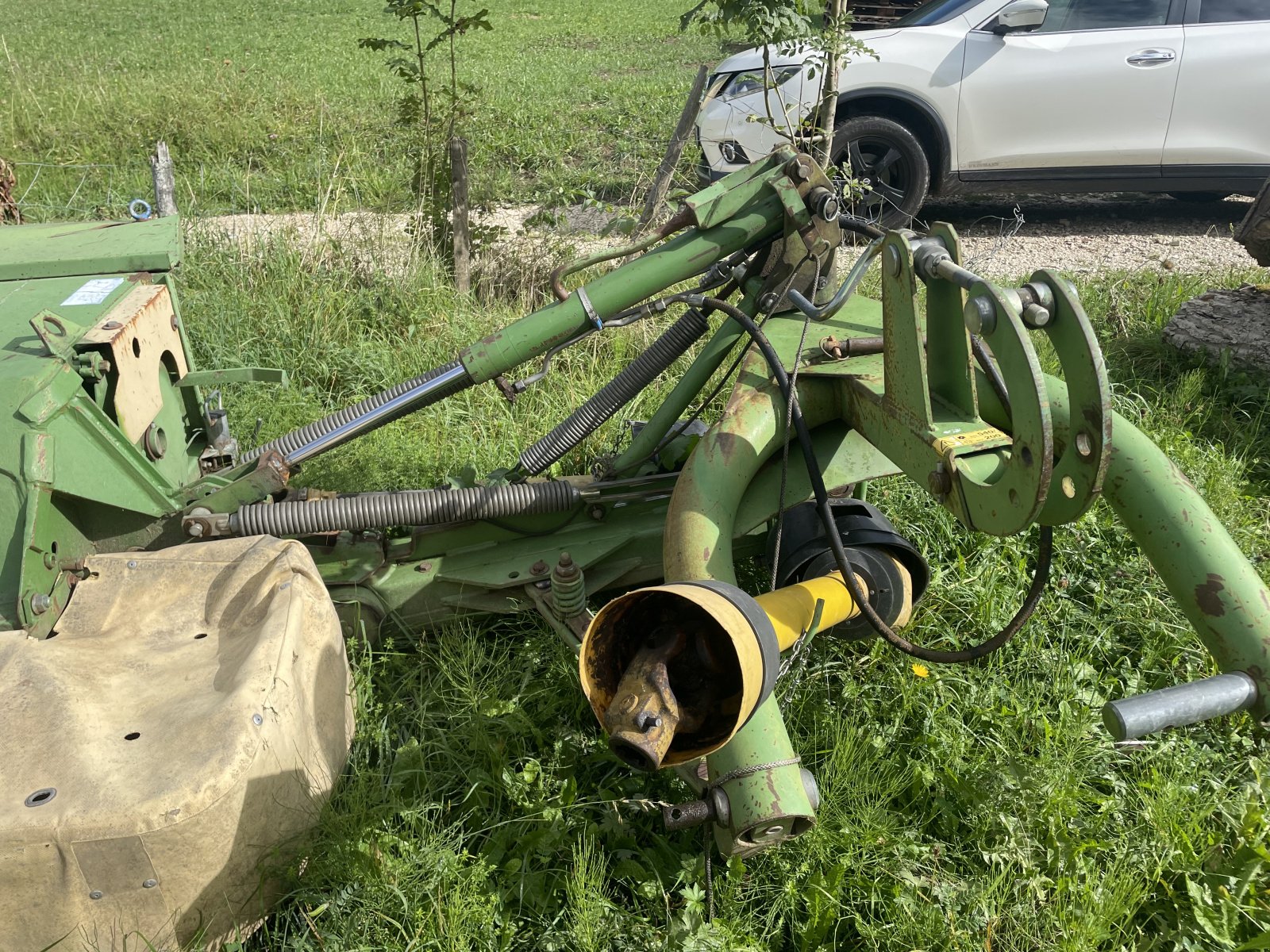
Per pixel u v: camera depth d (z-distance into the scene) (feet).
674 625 6.82
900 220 25.30
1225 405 16.79
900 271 7.84
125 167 33.30
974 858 8.90
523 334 10.12
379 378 17.63
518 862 8.57
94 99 40.24
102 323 9.92
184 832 6.89
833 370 9.78
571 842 8.80
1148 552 8.45
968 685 10.58
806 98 23.95
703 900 8.21
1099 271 22.18
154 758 7.27
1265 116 23.91
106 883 6.93
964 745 9.83
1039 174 25.02
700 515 9.18
